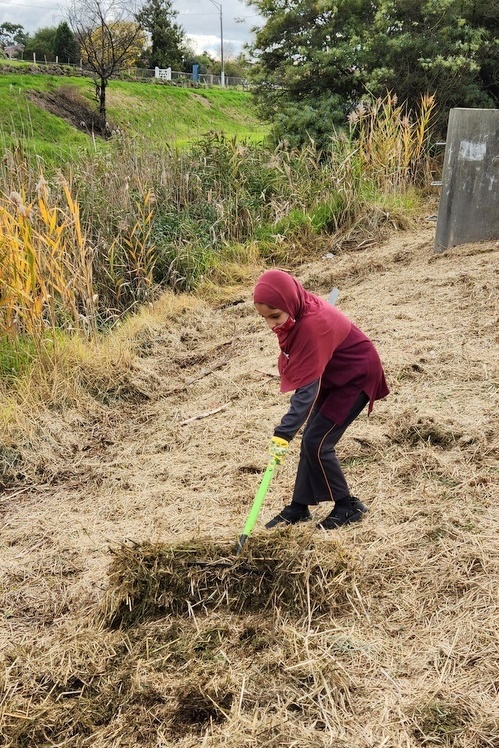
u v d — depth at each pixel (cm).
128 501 454
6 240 596
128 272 836
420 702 254
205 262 945
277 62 1694
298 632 298
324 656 280
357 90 1565
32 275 600
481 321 607
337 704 259
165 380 646
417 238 966
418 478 405
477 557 324
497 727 239
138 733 261
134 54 3247
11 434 534
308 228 1029
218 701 268
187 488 457
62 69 3425
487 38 1511
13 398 571
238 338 734
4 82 2781
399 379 530
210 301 866
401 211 1052
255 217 1055
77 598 359
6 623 347
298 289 321
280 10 1614
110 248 823
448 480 396
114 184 934
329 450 359
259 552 326
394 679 268
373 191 1110
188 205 1022
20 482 498
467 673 265
